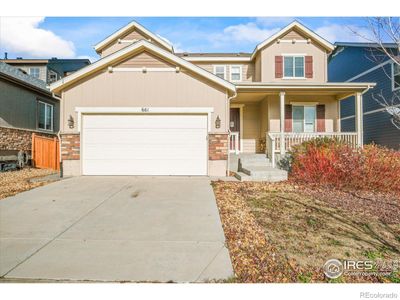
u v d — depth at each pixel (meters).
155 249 3.72
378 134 14.48
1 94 12.03
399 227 4.57
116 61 9.50
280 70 13.81
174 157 9.59
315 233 4.28
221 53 16.47
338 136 11.20
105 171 9.54
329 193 6.98
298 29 13.86
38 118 15.13
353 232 4.33
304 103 13.06
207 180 8.69
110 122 9.55
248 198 6.34
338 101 13.09
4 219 4.93
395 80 13.06
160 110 9.54
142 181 8.43
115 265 3.30
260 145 13.84
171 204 5.86
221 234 4.23
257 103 14.27
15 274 3.10
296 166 8.88
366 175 7.48
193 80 9.59
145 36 14.53
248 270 3.21
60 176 9.34
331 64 19.06
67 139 9.45
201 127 9.65
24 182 8.33
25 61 18.30
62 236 4.16
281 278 3.09
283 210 5.43
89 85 9.49
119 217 5.04
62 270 3.19
